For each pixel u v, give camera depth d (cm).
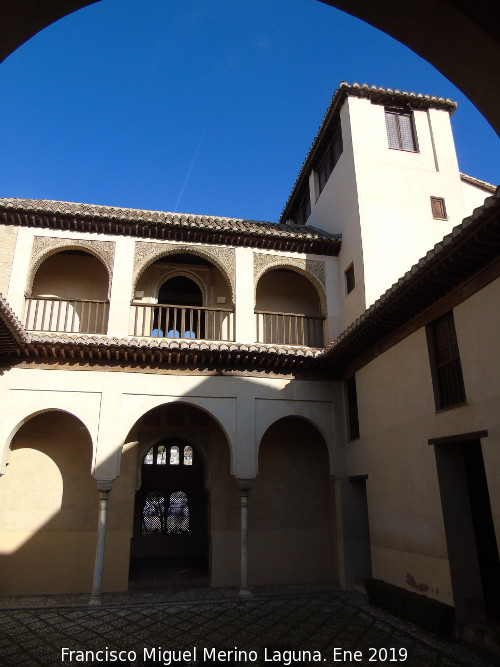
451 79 276
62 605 952
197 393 1109
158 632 769
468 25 242
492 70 251
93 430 1041
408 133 1359
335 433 1159
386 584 886
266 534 1194
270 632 762
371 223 1212
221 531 1173
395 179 1276
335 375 1196
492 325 677
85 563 1094
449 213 1283
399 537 880
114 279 1163
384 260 1189
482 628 677
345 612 878
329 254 1319
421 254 1223
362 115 1326
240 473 1076
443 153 1340
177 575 1216
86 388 1062
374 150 1295
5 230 1148
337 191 1377
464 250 657
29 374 1045
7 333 930
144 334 1248
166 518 1438
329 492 1254
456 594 720
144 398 1082
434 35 260
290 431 1286
